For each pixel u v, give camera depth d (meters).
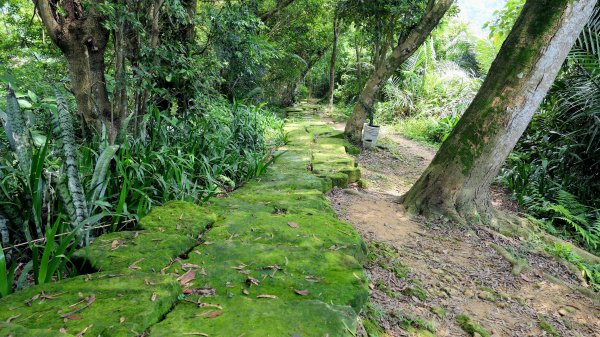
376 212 3.89
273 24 12.16
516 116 3.51
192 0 4.54
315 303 1.63
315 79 20.58
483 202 3.83
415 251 3.16
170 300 1.62
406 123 11.50
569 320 2.56
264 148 6.05
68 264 2.12
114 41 3.58
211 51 5.09
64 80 4.18
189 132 4.26
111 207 2.65
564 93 5.70
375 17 8.45
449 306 2.47
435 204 3.79
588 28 5.19
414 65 12.84
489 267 3.08
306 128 8.88
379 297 2.40
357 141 7.83
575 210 4.80
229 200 3.28
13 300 1.56
